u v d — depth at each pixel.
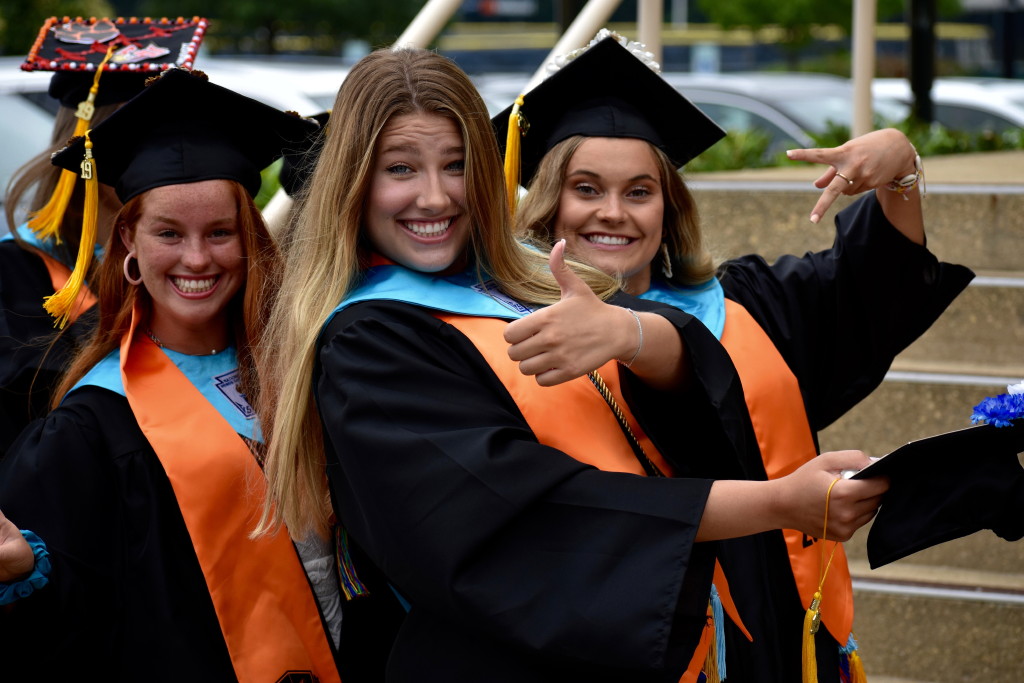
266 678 2.52
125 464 2.54
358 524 2.23
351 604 2.61
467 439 2.06
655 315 2.19
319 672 2.60
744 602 2.62
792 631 2.74
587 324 2.04
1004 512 2.02
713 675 2.38
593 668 1.98
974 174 4.81
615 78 2.83
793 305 2.96
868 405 3.87
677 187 2.91
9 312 3.01
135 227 2.63
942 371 3.94
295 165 3.06
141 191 2.60
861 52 5.49
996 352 4.07
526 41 29.02
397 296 2.25
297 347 2.28
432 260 2.29
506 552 2.03
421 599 2.07
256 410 2.68
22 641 2.38
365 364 2.14
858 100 5.54
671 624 1.94
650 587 1.96
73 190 3.08
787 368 2.84
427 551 2.03
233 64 7.34
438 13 4.30
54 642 2.41
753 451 2.72
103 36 3.33
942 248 4.36
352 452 2.11
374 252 2.38
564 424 2.22
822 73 24.47
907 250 2.86
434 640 2.20
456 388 2.15
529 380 2.24
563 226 2.85
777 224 4.46
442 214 2.28
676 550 1.97
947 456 2.01
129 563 2.52
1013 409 1.95
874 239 2.87
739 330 2.86
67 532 2.45
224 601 2.52
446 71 2.28
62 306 2.74
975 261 4.33
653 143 2.85
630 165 2.80
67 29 3.36
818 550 2.78
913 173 2.77
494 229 2.34
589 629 1.96
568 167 2.83
